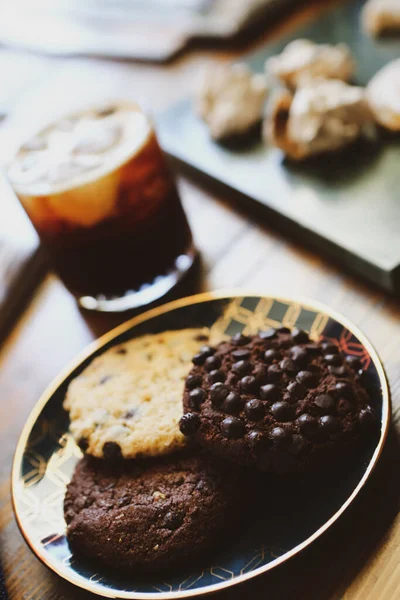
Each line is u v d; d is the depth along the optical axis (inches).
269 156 22.0
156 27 32.4
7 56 36.9
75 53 34.2
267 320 17.1
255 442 14.2
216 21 30.3
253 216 21.4
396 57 23.7
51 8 38.2
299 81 23.6
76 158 18.0
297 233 19.8
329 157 21.0
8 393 19.2
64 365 19.3
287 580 13.9
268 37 29.2
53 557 14.5
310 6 30.0
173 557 14.0
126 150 17.8
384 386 14.6
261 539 14.0
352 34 25.6
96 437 15.7
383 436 14.0
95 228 18.1
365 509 14.3
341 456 14.2
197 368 15.8
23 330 20.8
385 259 17.5
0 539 16.0
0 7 40.0
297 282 19.0
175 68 29.9
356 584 13.6
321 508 14.0
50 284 21.8
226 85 23.2
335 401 14.6
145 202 18.3
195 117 24.5
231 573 13.7
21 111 31.4
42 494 15.6
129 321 18.0
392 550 13.7
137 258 18.9
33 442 16.4
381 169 20.1
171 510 14.4
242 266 20.0
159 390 16.2
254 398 14.8
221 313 17.6
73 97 30.8
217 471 14.7
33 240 22.5
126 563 14.1
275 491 14.4
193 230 21.7
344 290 18.4
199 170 22.5
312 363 15.2
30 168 18.2
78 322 20.2
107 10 35.6
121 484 15.1
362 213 19.0
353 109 20.7
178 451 15.3
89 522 14.6
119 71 31.7
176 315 17.8
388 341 16.8
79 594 14.6
